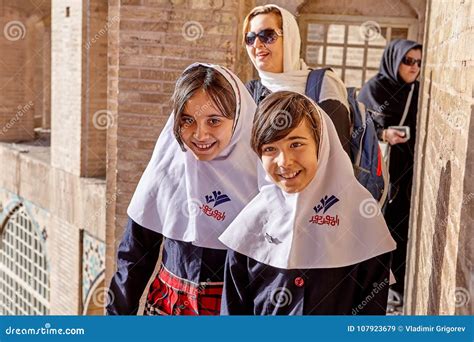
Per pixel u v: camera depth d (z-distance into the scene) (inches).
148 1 180.4
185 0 179.0
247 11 201.0
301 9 245.8
